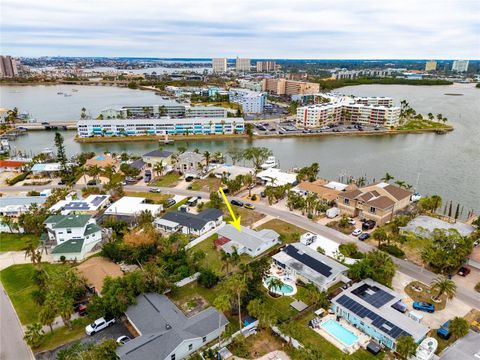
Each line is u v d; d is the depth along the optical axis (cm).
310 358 5516
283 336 6381
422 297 7531
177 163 16600
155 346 5838
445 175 16412
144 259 8694
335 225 10962
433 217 11338
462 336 6162
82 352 5578
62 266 8619
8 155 19550
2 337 6494
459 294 7644
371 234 10356
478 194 14250
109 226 10381
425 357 5700
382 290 7469
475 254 8750
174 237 9256
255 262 8375
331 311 7181
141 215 10638
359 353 6122
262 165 17512
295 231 10594
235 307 7069
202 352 6081
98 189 13738
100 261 8631
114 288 6994
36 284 7669
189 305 7325
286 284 8056
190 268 8219
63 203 12075
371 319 6575
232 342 6312
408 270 8562
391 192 11369
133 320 6600
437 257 8175
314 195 12306
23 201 12325
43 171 15988
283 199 13112
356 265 8012
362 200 11231
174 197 13400
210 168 16712
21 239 10262
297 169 16975
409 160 18800
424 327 6312
